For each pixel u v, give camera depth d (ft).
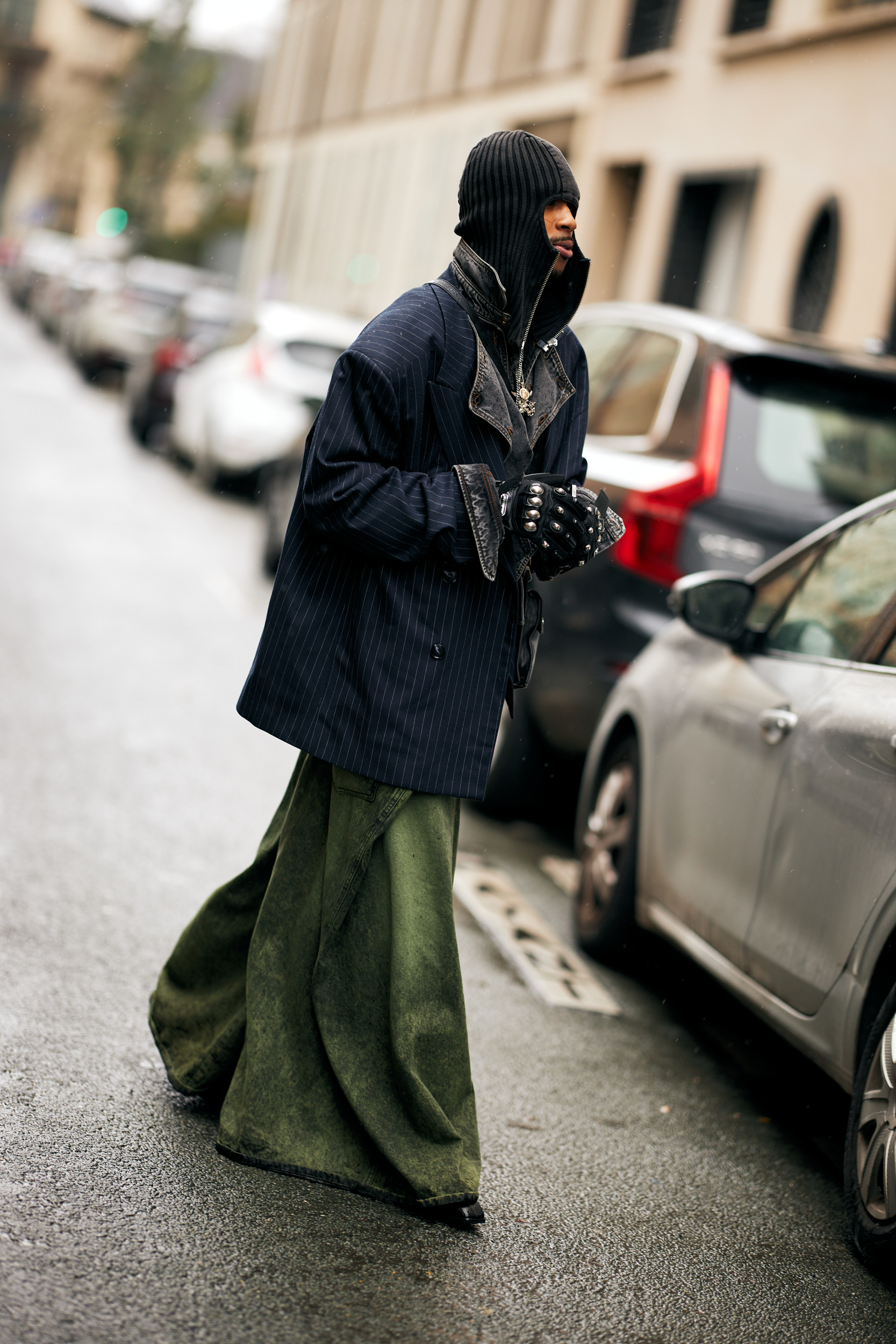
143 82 245.86
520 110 127.13
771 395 31.58
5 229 386.11
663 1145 19.47
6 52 412.16
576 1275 15.58
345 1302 14.24
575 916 27.40
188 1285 14.05
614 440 33.24
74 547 60.64
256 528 74.18
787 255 82.43
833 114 79.71
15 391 128.26
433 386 15.31
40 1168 15.79
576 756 31.99
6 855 26.03
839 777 18.95
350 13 193.26
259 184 232.32
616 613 30.58
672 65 97.35
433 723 15.52
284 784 33.45
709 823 22.56
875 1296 16.20
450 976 15.93
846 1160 17.49
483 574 15.02
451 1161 15.89
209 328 101.81
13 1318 13.00
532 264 15.38
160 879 26.11
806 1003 19.07
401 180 163.22
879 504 22.27
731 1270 16.30
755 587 24.26
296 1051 16.29
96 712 36.91
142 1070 18.62
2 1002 19.99
